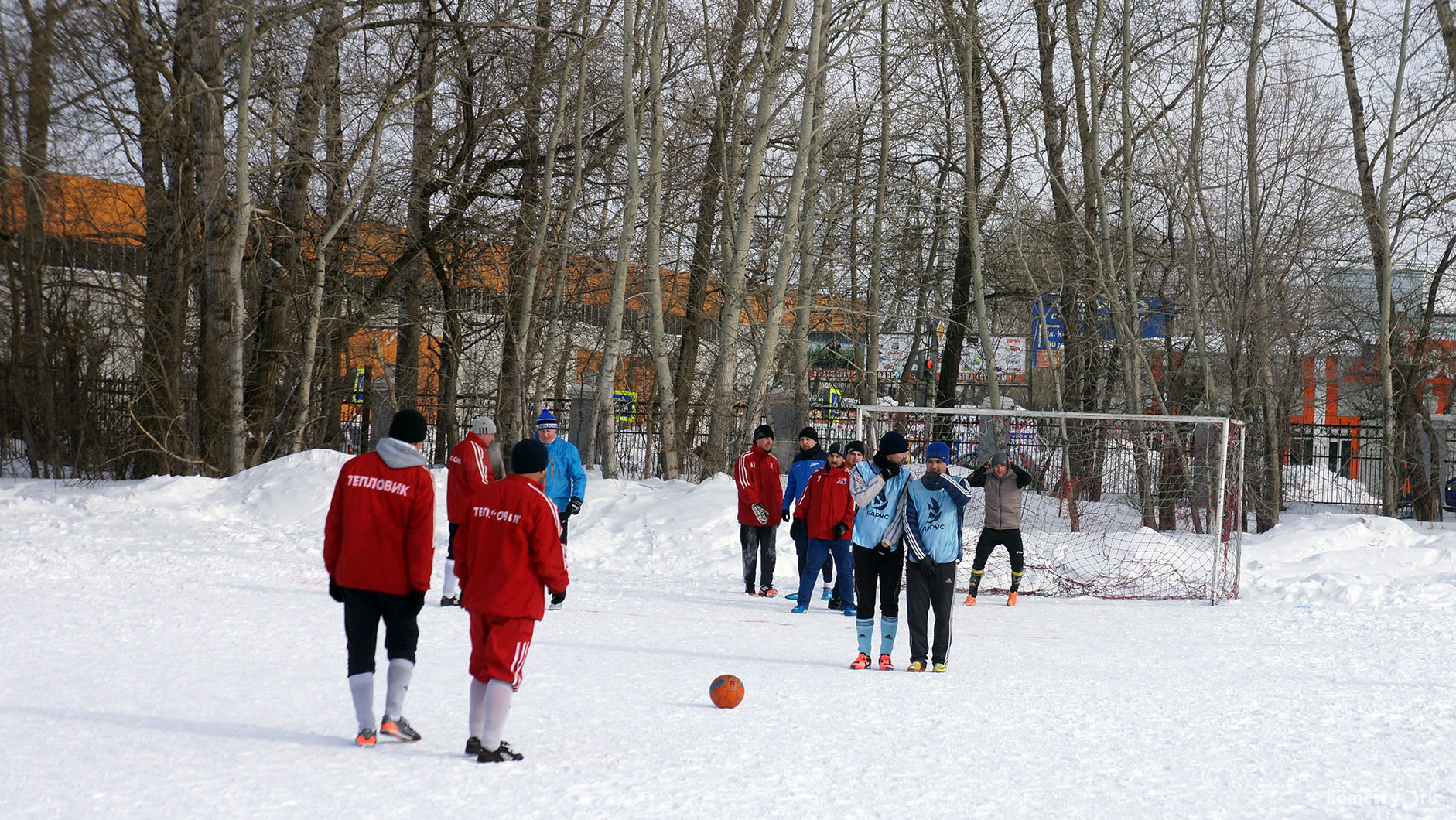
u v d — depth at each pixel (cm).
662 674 823
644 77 2608
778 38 2327
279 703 672
